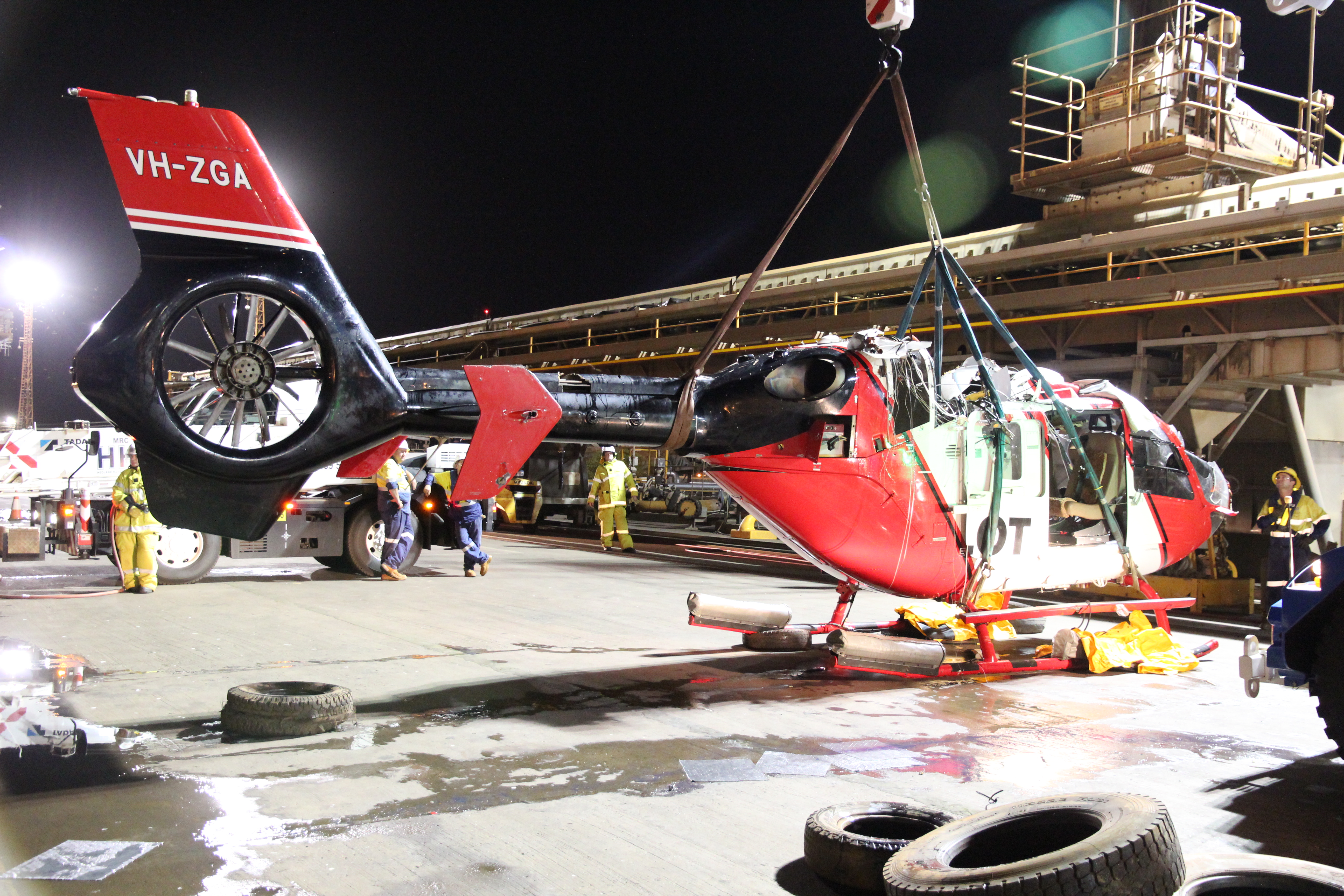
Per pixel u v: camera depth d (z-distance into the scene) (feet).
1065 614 23.80
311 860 11.27
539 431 17.46
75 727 16.85
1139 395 45.60
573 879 10.93
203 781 14.08
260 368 15.11
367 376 15.62
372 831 12.25
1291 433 43.68
